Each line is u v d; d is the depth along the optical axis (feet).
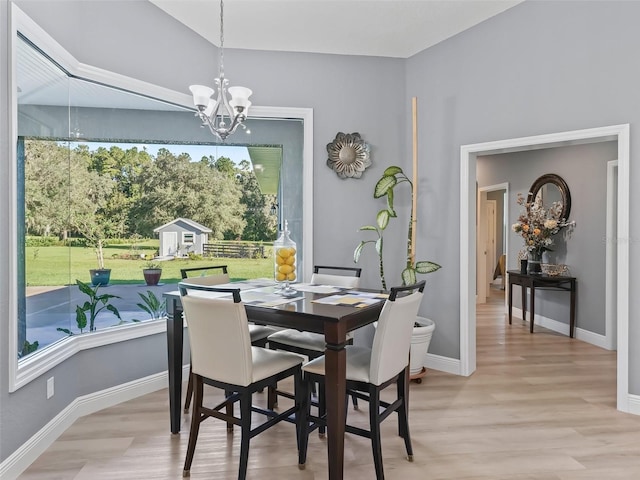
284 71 12.60
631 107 9.24
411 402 10.07
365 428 8.79
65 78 9.00
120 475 7.09
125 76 9.84
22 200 7.70
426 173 12.69
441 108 12.32
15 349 7.02
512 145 10.91
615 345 14.47
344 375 6.69
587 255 15.74
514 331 17.25
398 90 13.19
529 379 11.63
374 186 13.12
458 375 11.98
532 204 18.15
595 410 9.63
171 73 10.97
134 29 10.05
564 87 10.12
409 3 10.43
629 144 9.24
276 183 12.89
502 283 28.40
